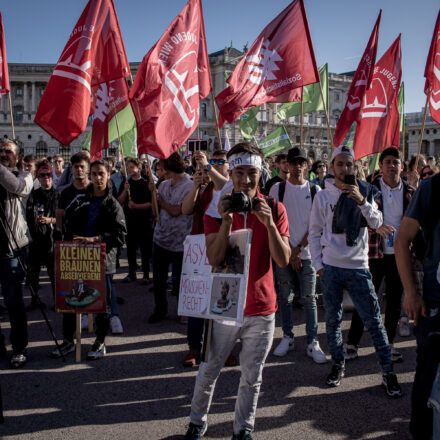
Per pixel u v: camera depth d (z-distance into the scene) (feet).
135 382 13.24
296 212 15.60
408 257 8.45
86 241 14.66
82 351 15.79
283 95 20.39
